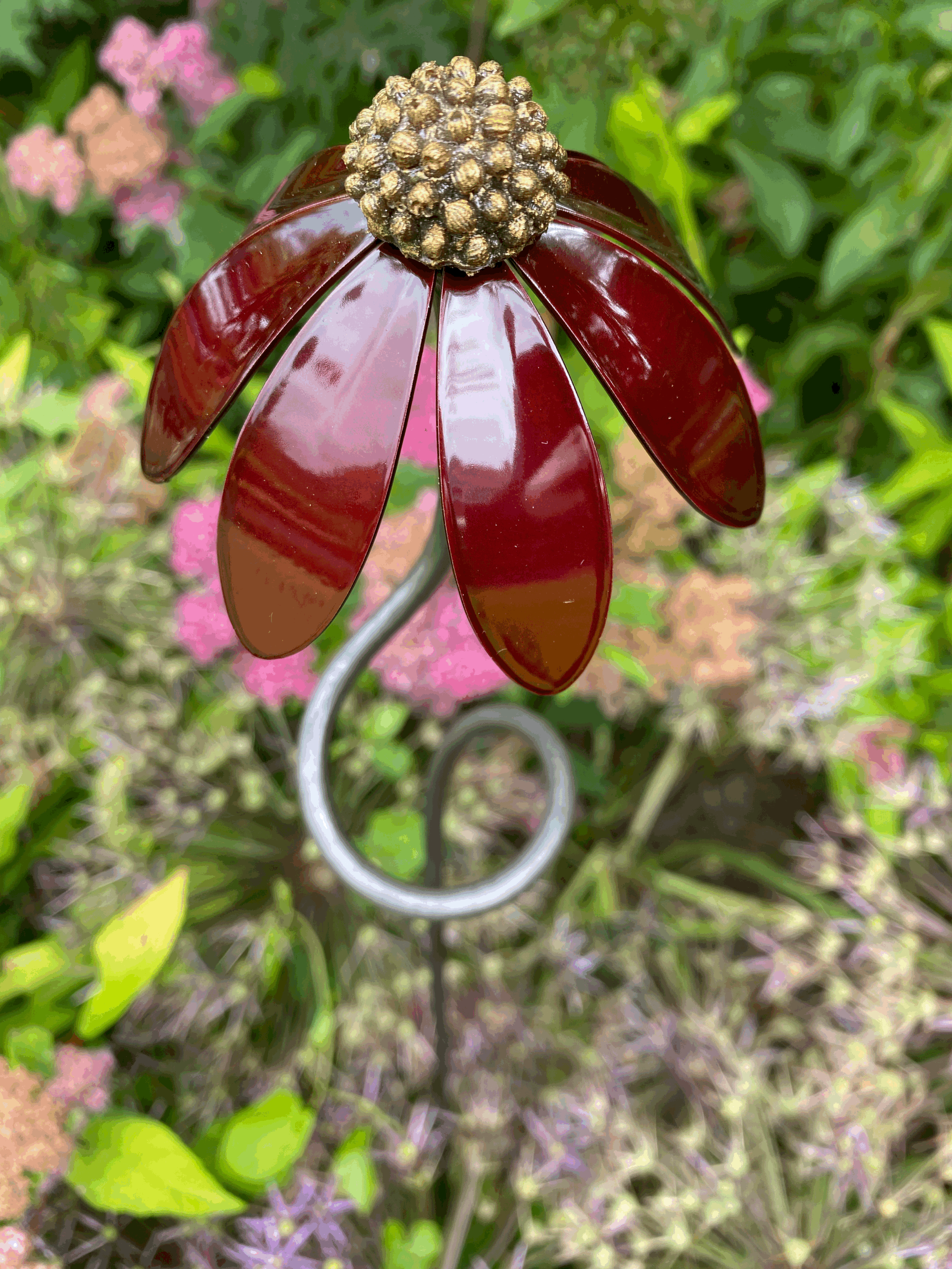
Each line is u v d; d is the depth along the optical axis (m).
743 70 0.60
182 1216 0.38
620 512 0.46
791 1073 0.56
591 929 0.59
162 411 0.19
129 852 0.49
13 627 0.49
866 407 0.65
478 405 0.16
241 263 0.18
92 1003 0.37
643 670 0.46
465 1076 0.52
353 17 0.58
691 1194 0.44
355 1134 0.43
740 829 0.68
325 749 0.25
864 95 0.53
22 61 0.56
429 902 0.25
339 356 0.17
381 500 0.16
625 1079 0.52
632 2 0.51
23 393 0.54
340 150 0.20
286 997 0.54
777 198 0.57
